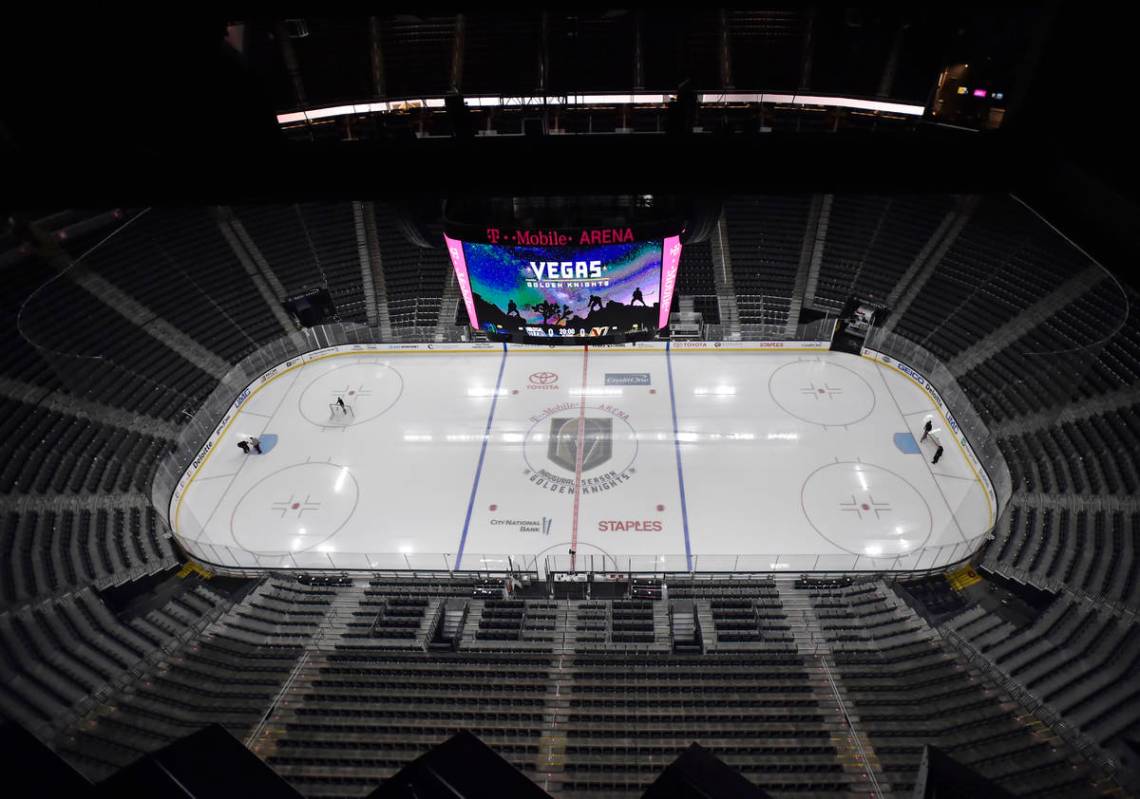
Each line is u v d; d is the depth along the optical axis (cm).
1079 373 2689
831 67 2464
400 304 3559
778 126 2612
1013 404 2767
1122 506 2205
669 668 2003
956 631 2066
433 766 203
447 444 2906
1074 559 2147
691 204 1672
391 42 2536
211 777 198
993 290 3180
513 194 468
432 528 2538
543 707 1891
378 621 2192
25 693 1825
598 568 2359
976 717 1784
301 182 476
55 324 3014
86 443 2661
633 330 1991
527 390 3191
